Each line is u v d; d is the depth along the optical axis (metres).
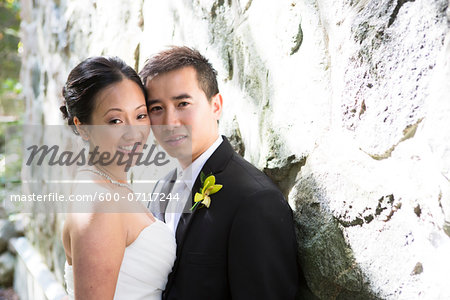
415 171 0.99
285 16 1.41
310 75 1.32
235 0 1.69
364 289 1.14
